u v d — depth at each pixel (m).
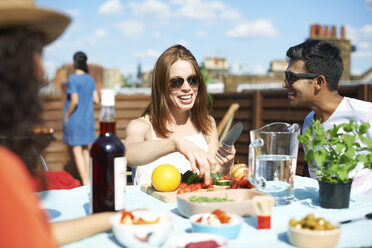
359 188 1.97
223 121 5.58
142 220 1.08
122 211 1.13
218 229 1.08
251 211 1.30
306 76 2.09
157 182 1.63
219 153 1.95
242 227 1.22
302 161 4.27
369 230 1.17
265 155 1.49
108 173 1.19
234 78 13.10
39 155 0.98
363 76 16.84
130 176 3.11
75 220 1.07
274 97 5.20
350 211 1.41
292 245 1.07
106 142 1.20
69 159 6.26
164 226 1.02
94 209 1.20
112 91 1.22
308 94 2.13
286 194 1.51
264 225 1.20
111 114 1.23
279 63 14.17
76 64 5.11
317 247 1.03
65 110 5.17
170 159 2.30
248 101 5.71
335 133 1.45
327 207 1.44
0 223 0.65
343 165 1.42
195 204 1.24
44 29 0.88
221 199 1.33
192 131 2.53
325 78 2.09
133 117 7.28
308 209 1.44
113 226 1.04
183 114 2.49
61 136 6.23
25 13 0.80
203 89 2.50
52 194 1.68
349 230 1.16
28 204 0.68
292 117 4.88
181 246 0.99
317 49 2.08
